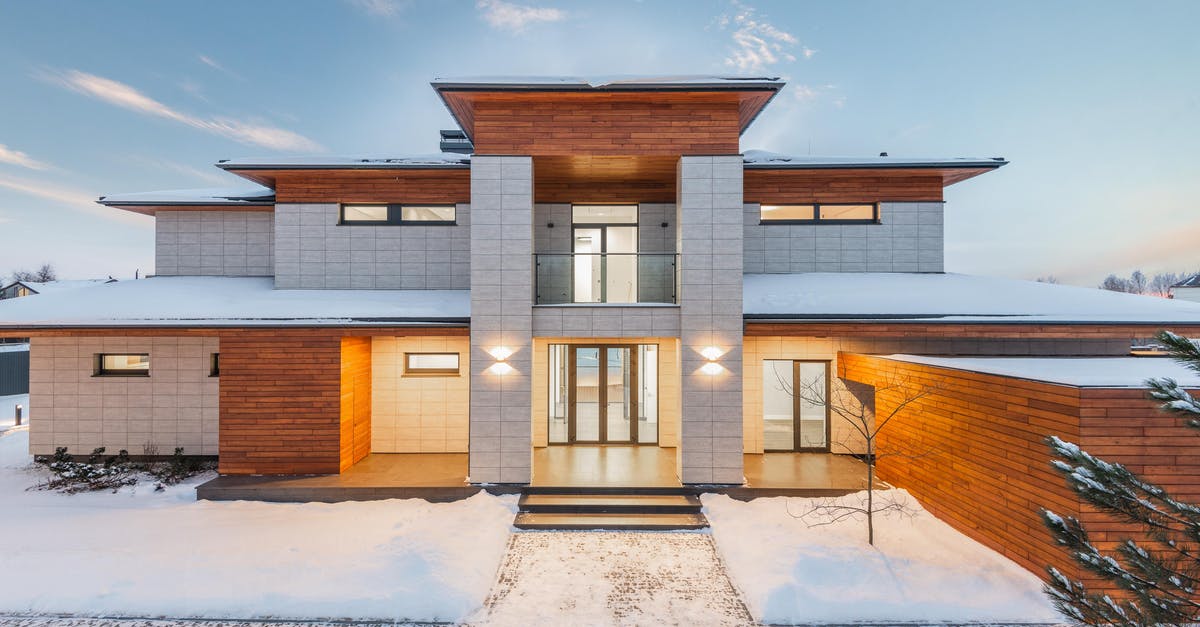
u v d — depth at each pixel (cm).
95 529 724
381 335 912
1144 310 907
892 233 1084
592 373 1091
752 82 819
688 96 845
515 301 855
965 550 648
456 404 1039
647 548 693
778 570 610
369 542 682
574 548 693
